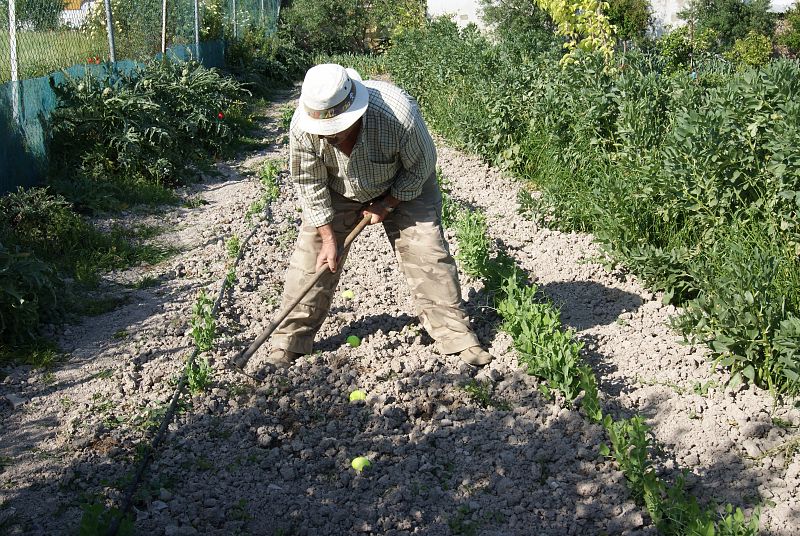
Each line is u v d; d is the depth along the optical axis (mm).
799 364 4492
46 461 4156
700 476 4047
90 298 6391
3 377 5047
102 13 12594
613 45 11195
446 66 15633
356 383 4969
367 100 4371
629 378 5023
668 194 6660
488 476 4070
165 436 4391
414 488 3969
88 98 9820
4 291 5309
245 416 4578
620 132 8172
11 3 9016
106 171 9688
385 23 34062
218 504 3832
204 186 10547
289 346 5219
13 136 8477
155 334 5691
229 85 14188
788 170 5836
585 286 6539
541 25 32281
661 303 6121
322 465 4156
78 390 4910
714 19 36062
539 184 9898
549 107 9781
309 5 35188
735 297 4871
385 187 4945
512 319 5285
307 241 5074
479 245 6562
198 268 7164
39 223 7457
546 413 4586
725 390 4824
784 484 3939
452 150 12781
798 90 6379
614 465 4090
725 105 6590
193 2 18766
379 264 7148
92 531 3297
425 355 5262
